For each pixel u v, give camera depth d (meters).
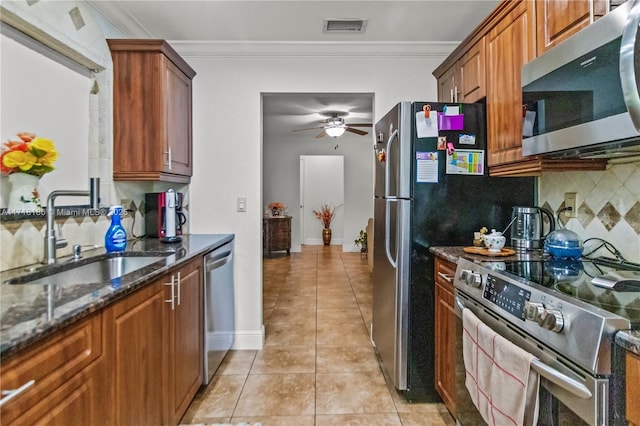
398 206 2.00
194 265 1.91
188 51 2.68
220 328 2.36
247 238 2.76
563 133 1.23
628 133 0.98
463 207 2.01
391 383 2.20
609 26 1.01
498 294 1.25
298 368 2.39
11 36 1.53
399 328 1.99
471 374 1.35
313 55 2.74
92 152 2.06
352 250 7.43
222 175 2.75
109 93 2.11
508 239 2.04
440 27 2.44
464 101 2.21
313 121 5.61
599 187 1.65
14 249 1.49
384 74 2.78
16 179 1.49
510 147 1.70
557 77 1.26
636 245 1.47
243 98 2.75
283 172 7.44
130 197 2.38
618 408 0.80
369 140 7.41
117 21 2.22
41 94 1.70
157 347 1.46
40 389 0.83
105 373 1.10
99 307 1.03
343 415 1.88
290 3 2.13
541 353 1.01
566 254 1.56
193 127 2.73
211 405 1.97
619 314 0.86
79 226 1.91
